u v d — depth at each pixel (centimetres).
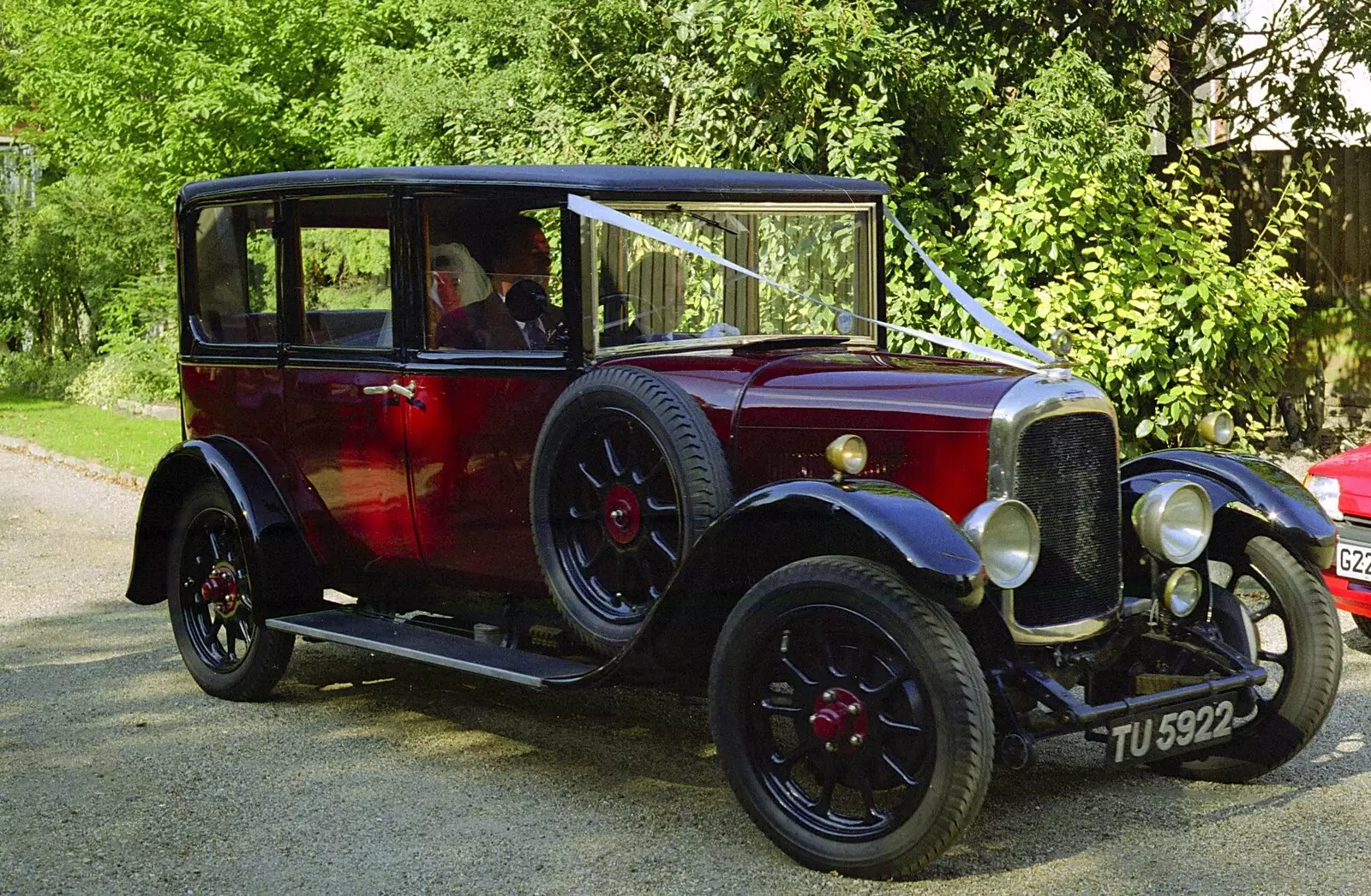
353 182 510
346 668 622
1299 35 1148
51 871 398
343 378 527
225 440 576
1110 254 898
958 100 944
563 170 480
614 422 438
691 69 1020
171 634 683
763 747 402
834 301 531
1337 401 1134
